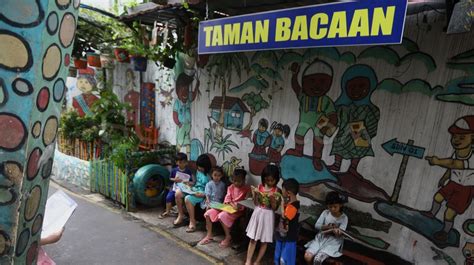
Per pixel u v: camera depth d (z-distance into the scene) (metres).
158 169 5.52
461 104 2.94
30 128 0.67
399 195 3.34
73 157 7.00
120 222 5.00
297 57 4.04
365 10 1.95
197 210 5.19
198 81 5.39
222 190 4.71
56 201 1.74
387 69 3.35
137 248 4.25
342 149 3.73
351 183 3.68
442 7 2.79
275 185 3.97
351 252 3.41
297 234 3.55
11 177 0.66
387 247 3.44
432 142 3.12
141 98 6.74
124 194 5.47
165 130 6.27
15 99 0.64
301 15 2.25
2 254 0.69
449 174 3.03
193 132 5.57
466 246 2.96
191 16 4.58
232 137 4.91
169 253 4.16
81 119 7.23
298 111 4.09
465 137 2.93
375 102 3.46
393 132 3.36
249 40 2.59
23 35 0.63
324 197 3.91
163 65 5.63
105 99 6.92
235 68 4.77
